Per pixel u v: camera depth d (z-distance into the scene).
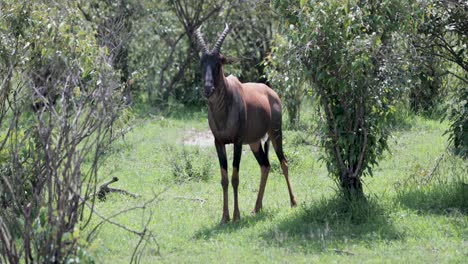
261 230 12.45
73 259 8.47
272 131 14.60
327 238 11.77
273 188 16.19
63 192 8.59
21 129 10.66
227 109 13.23
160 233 12.45
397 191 14.28
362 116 12.66
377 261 10.55
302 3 11.91
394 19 12.55
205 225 13.02
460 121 13.62
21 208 9.40
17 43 11.39
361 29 12.57
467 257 10.63
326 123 13.05
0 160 10.51
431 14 13.63
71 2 11.98
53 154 8.79
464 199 13.41
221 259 10.97
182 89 30.52
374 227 12.19
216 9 29.20
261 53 29.75
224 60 13.23
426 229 12.02
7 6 11.80
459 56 14.10
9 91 11.12
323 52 12.32
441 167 16.14
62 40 10.84
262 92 14.55
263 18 29.12
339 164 13.20
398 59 12.49
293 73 12.47
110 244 11.61
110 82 9.41
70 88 9.35
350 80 12.27
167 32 29.45
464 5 13.45
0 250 9.58
